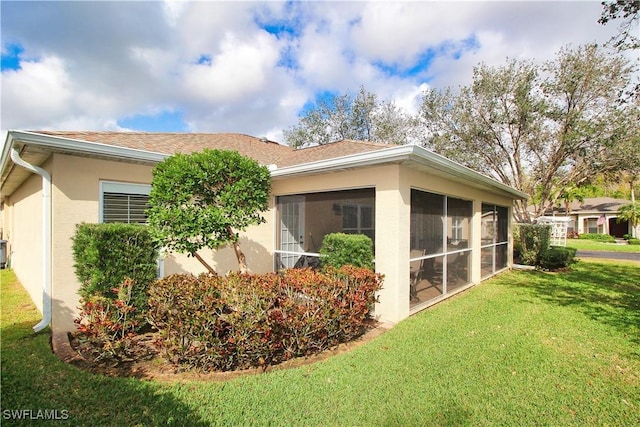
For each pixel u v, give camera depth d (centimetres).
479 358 416
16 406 296
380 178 583
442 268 749
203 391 327
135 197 619
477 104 1798
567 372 383
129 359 401
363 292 480
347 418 290
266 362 394
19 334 485
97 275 459
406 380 357
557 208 3694
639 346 462
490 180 805
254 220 573
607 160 1523
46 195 515
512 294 801
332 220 682
